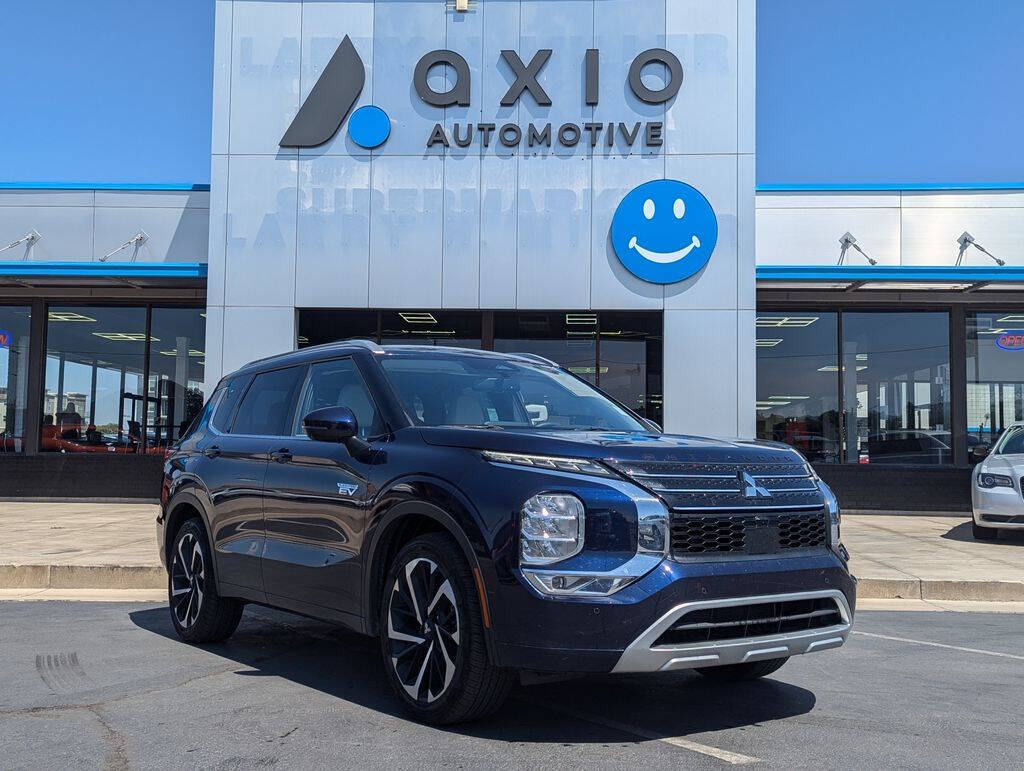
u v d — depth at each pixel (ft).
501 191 47.60
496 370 18.65
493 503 13.37
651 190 47.32
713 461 13.97
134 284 51.88
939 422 54.65
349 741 13.66
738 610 13.34
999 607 27.61
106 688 16.83
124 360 55.93
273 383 20.26
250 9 48.52
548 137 47.60
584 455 13.53
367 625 15.44
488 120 47.91
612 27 47.96
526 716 15.01
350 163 47.91
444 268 47.50
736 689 17.11
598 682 17.46
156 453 55.21
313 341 49.16
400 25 48.24
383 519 15.11
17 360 56.13
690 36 47.80
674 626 12.79
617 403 19.67
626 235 47.24
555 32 48.06
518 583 12.84
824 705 16.06
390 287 47.55
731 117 47.50
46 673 18.01
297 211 47.85
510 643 12.85
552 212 47.50
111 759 12.95
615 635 12.51
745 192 47.32
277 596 17.83
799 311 55.11
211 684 17.12
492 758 12.89
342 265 47.65
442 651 13.93
